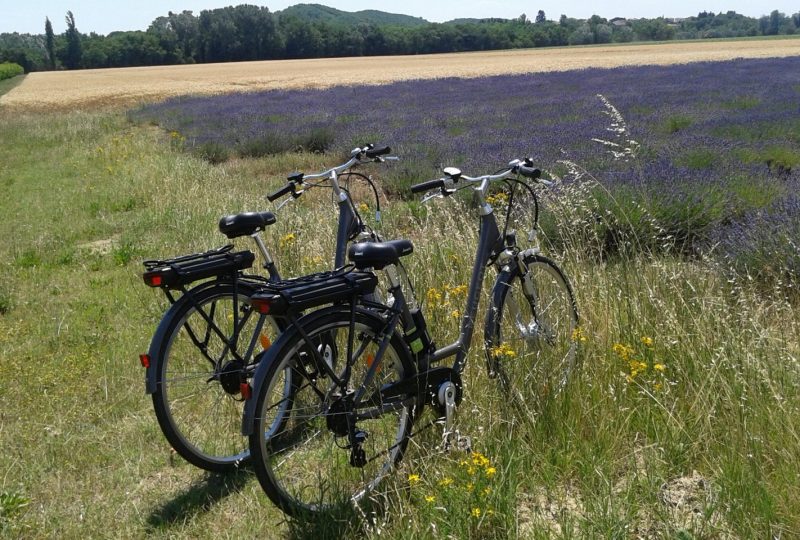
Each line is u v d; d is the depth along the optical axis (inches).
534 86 1000.9
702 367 130.3
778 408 115.4
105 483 127.7
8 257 302.7
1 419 152.0
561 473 116.6
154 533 113.1
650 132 458.0
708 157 357.7
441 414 122.4
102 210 389.4
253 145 593.3
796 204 227.9
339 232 146.6
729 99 635.5
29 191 473.4
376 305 115.9
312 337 107.0
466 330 132.0
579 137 450.6
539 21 5565.9
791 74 924.6
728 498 102.3
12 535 112.2
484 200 136.6
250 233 136.5
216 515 116.8
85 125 908.6
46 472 131.3
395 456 118.3
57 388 165.9
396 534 102.1
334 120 692.7
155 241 312.0
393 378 121.4
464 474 108.8
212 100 1139.3
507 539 101.9
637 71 1222.3
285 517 110.7
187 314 126.5
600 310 154.0
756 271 200.4
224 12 4192.9
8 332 206.4
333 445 129.4
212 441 134.5
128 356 181.8
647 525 103.6
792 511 98.5
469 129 563.8
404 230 286.0
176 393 139.8
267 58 4178.2
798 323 152.3
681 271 170.4
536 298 145.0
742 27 5807.1
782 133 441.1
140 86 1903.3
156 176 450.0
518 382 132.2
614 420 123.8
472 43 4247.0
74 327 208.5
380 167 431.8
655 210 244.5
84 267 279.1
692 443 116.9
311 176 146.3
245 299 133.1
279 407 135.0
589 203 236.7
